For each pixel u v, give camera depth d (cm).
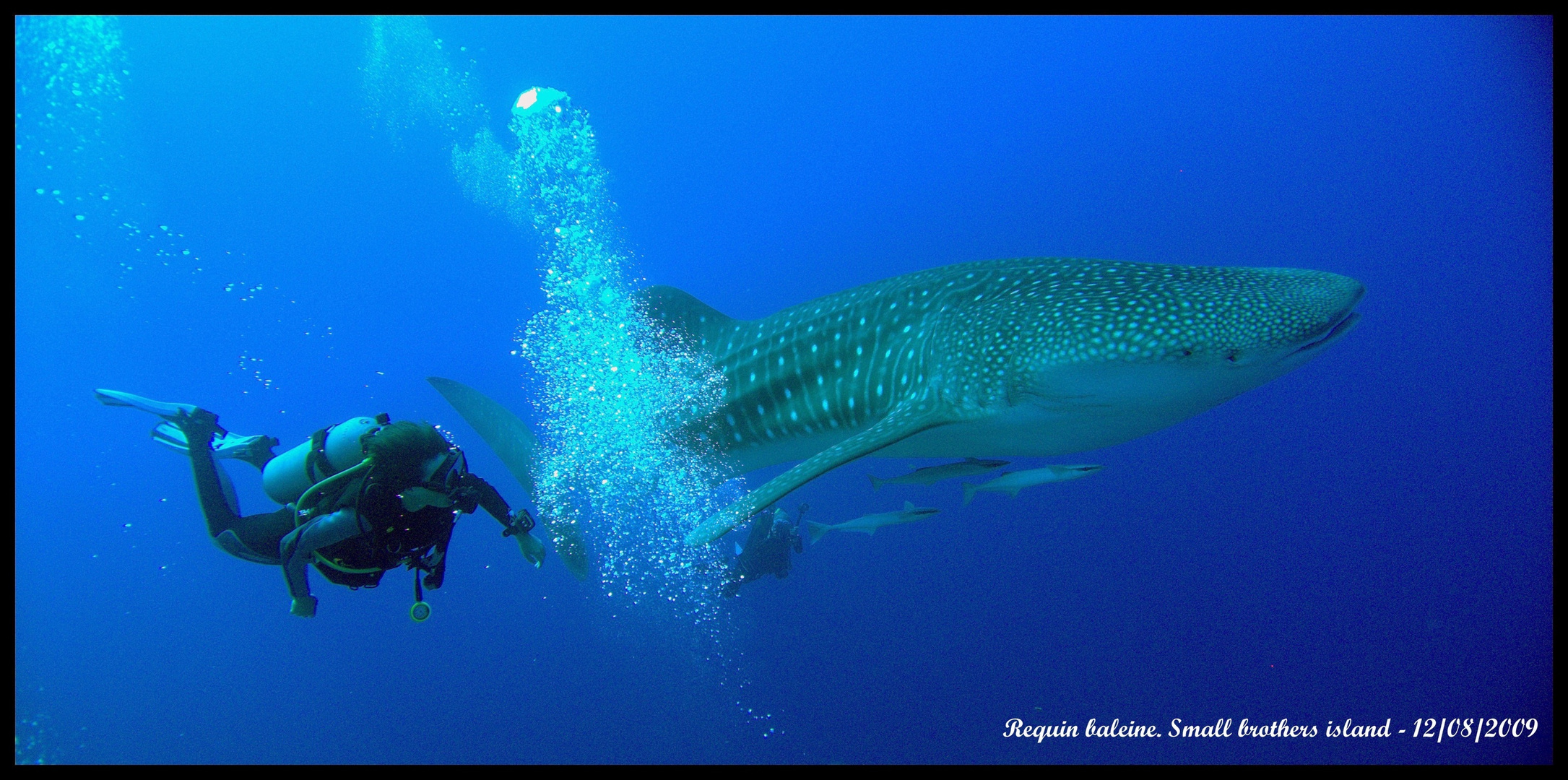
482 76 2494
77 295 1994
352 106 2312
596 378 524
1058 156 2791
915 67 2766
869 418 404
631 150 2798
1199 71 2652
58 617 1808
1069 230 2811
